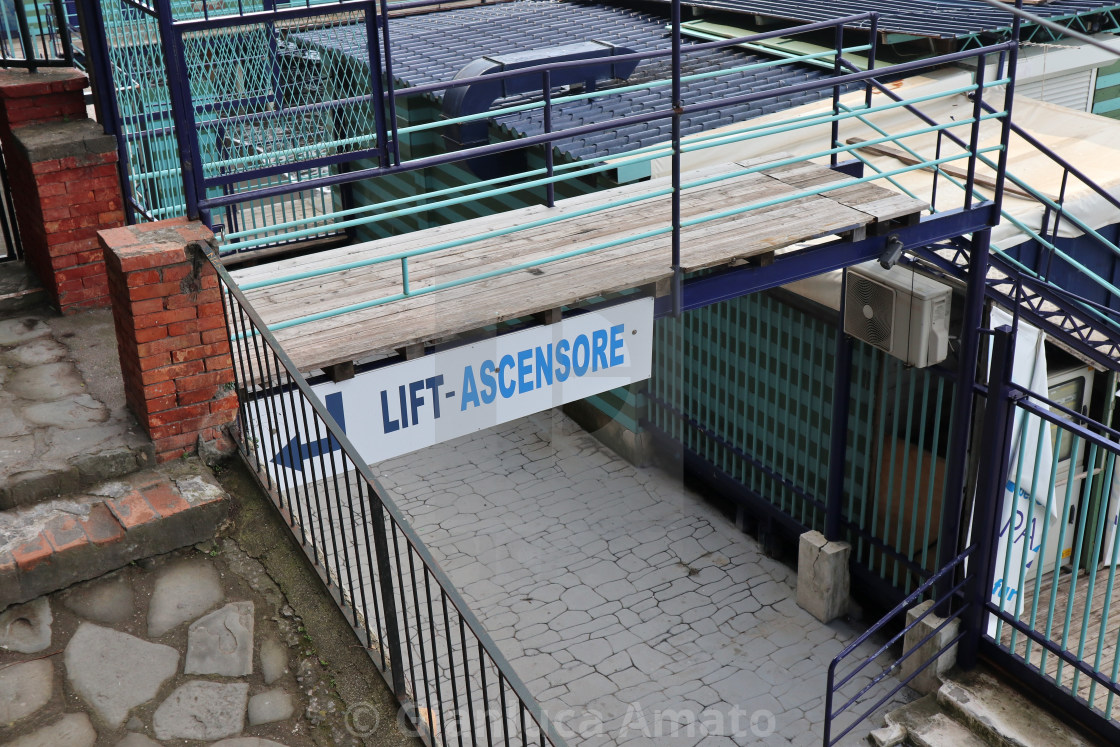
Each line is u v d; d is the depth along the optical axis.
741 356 10.19
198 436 5.25
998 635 7.96
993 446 7.47
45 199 5.99
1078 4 11.28
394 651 4.13
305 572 4.76
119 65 5.86
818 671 8.61
